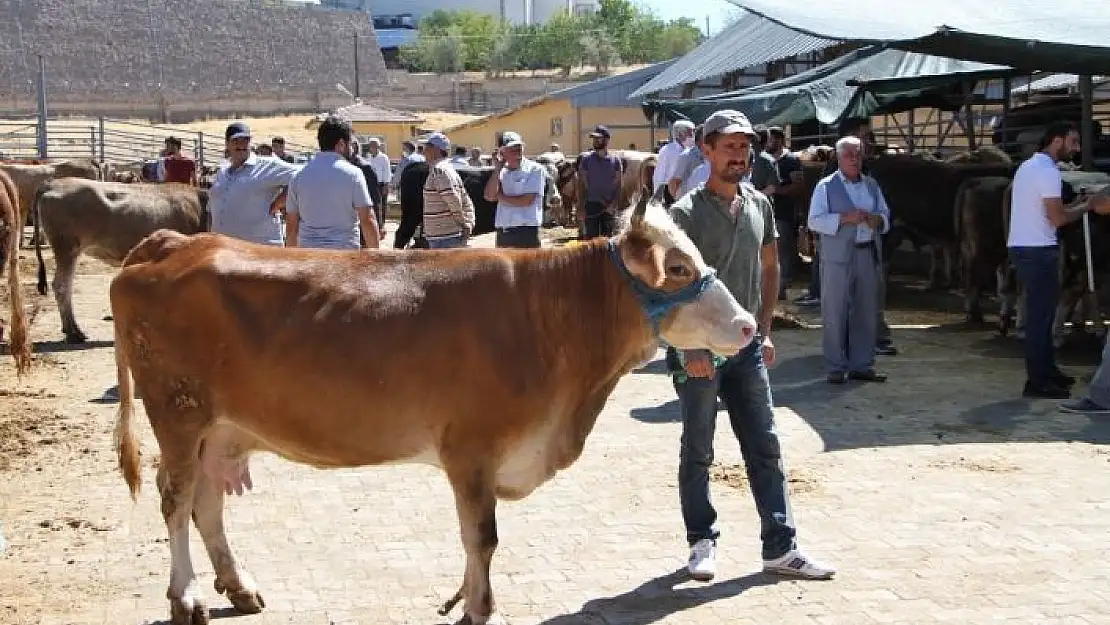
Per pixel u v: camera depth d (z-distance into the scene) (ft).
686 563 20.43
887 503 23.57
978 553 20.72
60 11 284.20
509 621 17.94
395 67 392.06
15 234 29.53
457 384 16.44
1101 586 19.17
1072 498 23.77
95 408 32.50
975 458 26.76
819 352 40.52
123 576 19.92
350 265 17.08
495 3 433.07
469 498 16.65
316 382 16.58
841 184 34.71
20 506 23.82
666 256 16.88
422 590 19.30
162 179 81.97
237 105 289.33
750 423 19.65
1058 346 40.16
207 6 304.09
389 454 17.04
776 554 19.65
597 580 19.66
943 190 50.37
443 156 44.09
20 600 18.80
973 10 41.34
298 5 320.70
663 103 60.75
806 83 59.77
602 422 30.73
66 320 43.21
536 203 43.47
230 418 17.24
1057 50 36.60
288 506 23.88
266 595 19.07
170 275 16.98
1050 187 31.71
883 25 38.50
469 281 16.79
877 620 17.85
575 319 16.99
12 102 266.98
